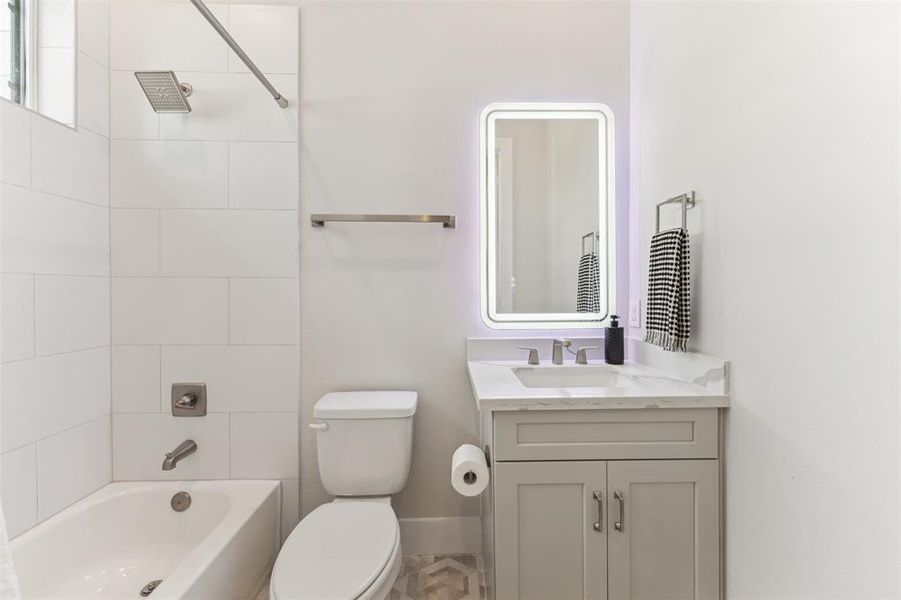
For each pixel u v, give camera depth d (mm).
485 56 1729
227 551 1273
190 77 1646
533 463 1108
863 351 724
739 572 1047
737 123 1054
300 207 1696
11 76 1389
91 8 1530
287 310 1679
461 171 1727
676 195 1363
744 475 1032
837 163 769
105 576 1460
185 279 1653
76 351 1475
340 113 1704
